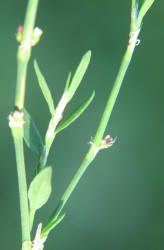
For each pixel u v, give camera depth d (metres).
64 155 0.61
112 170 0.62
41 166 0.23
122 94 0.65
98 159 0.62
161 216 0.62
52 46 0.66
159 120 0.65
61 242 0.59
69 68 0.65
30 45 0.22
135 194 0.62
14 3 0.67
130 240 0.61
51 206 0.59
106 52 0.67
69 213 0.60
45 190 0.22
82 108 0.23
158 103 0.66
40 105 0.62
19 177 0.22
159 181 0.63
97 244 0.60
